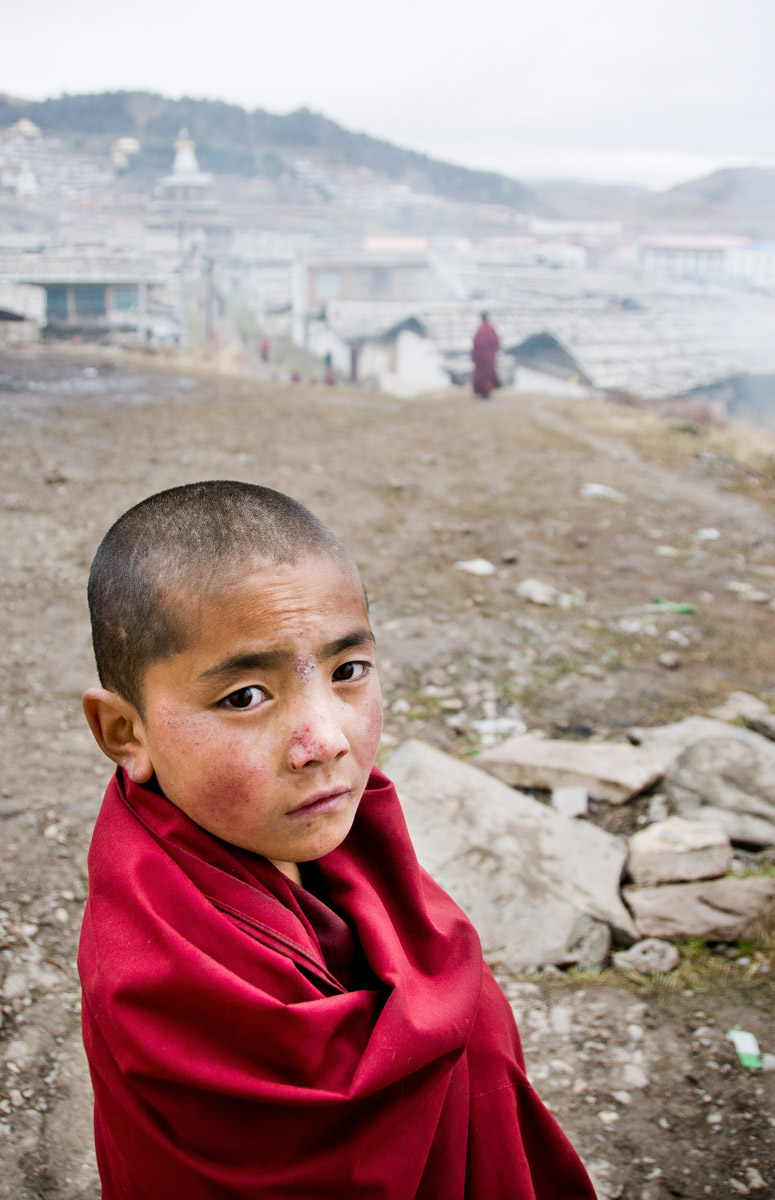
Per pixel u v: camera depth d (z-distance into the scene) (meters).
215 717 0.86
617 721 4.47
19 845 3.19
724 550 7.49
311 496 7.61
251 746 0.86
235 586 0.84
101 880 0.92
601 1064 2.53
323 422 10.65
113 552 0.93
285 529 0.90
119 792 0.99
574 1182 1.23
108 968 0.85
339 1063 0.87
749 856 3.50
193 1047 0.83
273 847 0.90
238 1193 0.84
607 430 12.62
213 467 8.06
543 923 3.03
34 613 5.13
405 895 1.09
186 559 0.86
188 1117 0.84
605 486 9.29
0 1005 2.51
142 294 38.22
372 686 0.94
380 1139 0.89
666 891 3.22
